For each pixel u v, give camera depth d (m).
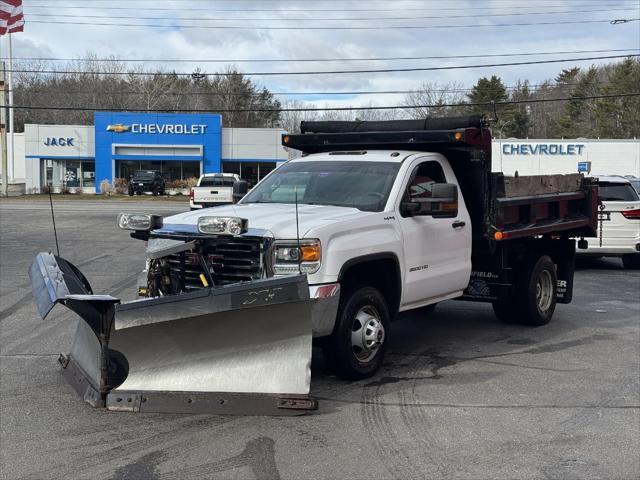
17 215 29.62
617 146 48.16
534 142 48.53
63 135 62.00
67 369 6.12
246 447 4.97
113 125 61.44
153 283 6.17
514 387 6.51
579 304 11.02
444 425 5.47
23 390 6.26
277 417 5.56
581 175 10.19
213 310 5.04
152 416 5.58
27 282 12.16
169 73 86.31
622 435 5.31
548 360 7.51
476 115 7.67
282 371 5.40
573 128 94.12
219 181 33.72
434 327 9.23
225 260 5.98
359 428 5.38
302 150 8.88
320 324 5.92
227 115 98.00
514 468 4.66
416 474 4.55
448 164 7.90
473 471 4.60
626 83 85.88
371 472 4.57
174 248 5.84
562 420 5.63
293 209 6.70
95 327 5.20
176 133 61.84
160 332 5.19
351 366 6.43
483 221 8.05
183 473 4.53
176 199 52.28
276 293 5.18
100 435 5.18
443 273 7.52
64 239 19.59
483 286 8.70
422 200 6.95
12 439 5.10
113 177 61.78
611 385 6.61
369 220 6.52
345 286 6.47
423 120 7.95
